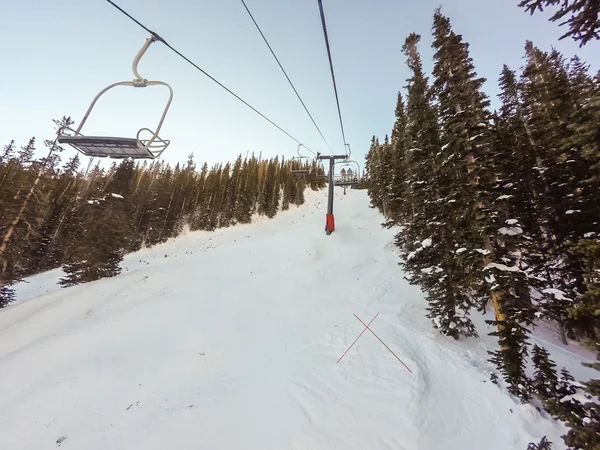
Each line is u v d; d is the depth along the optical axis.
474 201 8.54
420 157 12.64
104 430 6.66
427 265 11.20
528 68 16.30
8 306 17.73
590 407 4.09
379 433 5.79
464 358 8.35
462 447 5.50
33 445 6.39
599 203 10.41
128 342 10.57
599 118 4.48
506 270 7.55
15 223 19.30
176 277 17.34
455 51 10.19
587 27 4.45
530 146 14.19
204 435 6.22
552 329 13.09
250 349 10.06
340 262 18.25
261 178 57.75
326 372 8.02
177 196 46.41
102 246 19.66
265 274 17.77
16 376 9.11
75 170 37.06
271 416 6.57
